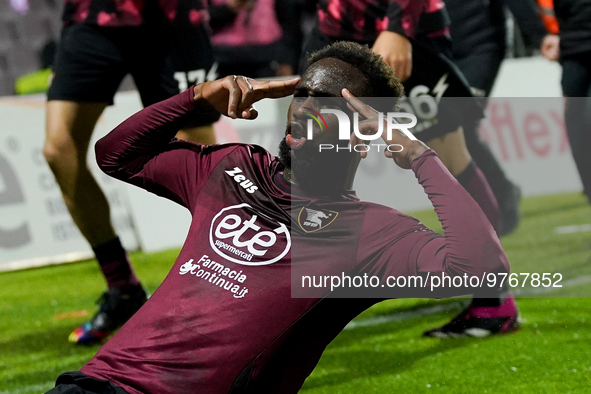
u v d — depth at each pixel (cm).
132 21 817
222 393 396
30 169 1594
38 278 1386
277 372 406
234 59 1780
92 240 852
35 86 1997
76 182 823
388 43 736
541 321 827
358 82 425
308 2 1847
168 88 862
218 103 471
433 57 760
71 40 821
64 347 870
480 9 1070
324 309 408
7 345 895
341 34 790
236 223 431
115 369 408
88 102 825
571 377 644
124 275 863
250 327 399
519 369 674
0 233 1506
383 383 664
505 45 1116
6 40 2127
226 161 463
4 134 1587
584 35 1012
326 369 712
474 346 751
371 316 923
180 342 404
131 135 476
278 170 452
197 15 861
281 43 1800
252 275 410
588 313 845
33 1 2139
